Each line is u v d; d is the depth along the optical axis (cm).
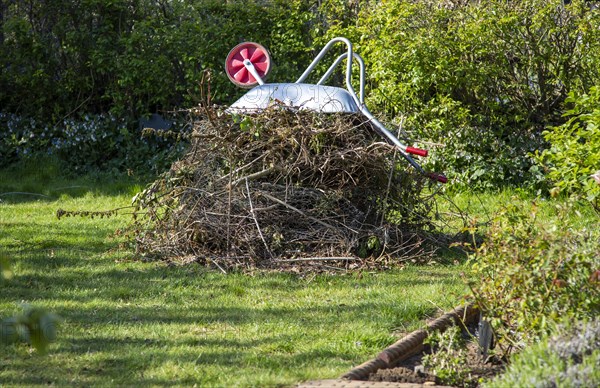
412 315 634
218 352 541
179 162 884
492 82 1292
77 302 667
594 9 1230
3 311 629
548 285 511
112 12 1575
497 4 1257
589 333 464
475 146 1262
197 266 796
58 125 1572
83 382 480
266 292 707
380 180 859
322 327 602
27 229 991
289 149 840
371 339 566
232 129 839
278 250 815
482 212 1116
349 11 1492
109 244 903
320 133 823
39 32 1589
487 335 536
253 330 593
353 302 674
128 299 681
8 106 1586
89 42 1558
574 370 414
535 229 549
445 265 820
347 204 845
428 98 1320
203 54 1492
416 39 1257
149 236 873
